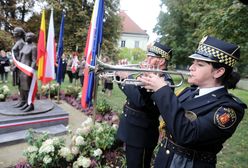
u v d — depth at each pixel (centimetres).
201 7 1070
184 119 150
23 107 575
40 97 850
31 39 565
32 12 2344
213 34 866
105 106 709
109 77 239
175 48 2186
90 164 351
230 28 828
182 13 2183
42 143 361
